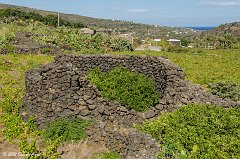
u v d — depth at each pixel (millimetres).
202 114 11930
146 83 14977
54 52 28156
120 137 10156
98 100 12164
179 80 14414
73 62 17484
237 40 90562
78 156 9898
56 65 13859
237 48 68938
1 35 31859
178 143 9656
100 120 11742
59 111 11805
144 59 17375
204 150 9273
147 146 9344
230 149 9367
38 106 12133
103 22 190875
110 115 11961
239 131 10578
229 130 10672
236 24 152125
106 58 17922
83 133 11039
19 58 24312
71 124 11242
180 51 49125
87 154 10016
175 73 14648
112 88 14148
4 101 13453
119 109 12109
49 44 31609
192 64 30562
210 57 40125
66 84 12211
